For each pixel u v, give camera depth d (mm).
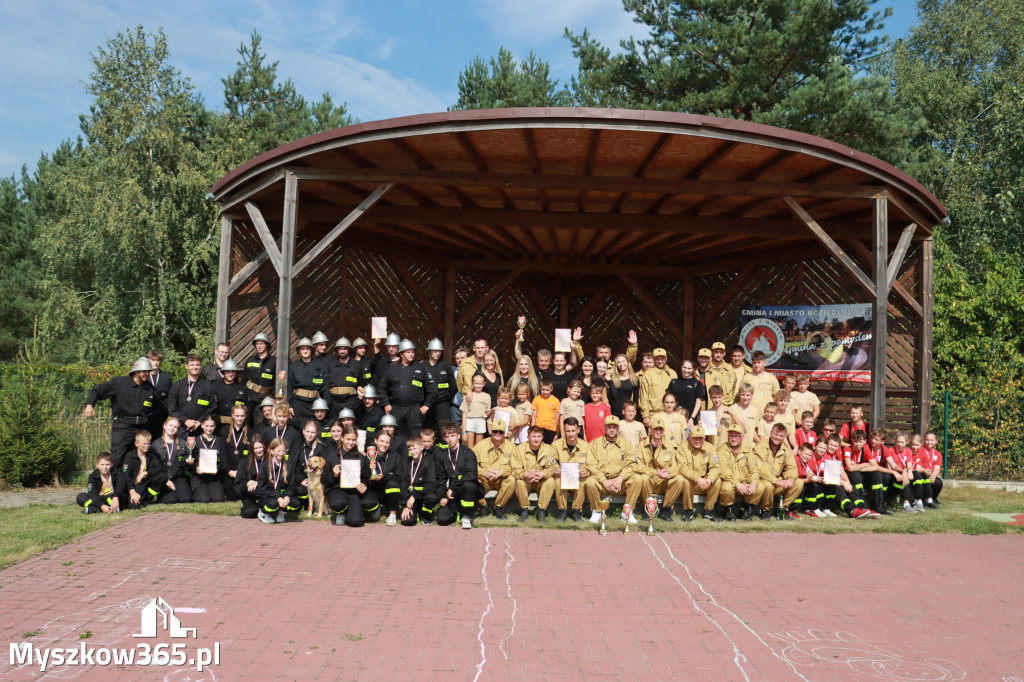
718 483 8320
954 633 5051
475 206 11703
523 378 9641
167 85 25047
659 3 21047
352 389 9539
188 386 8938
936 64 28031
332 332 12242
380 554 6645
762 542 7496
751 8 20188
